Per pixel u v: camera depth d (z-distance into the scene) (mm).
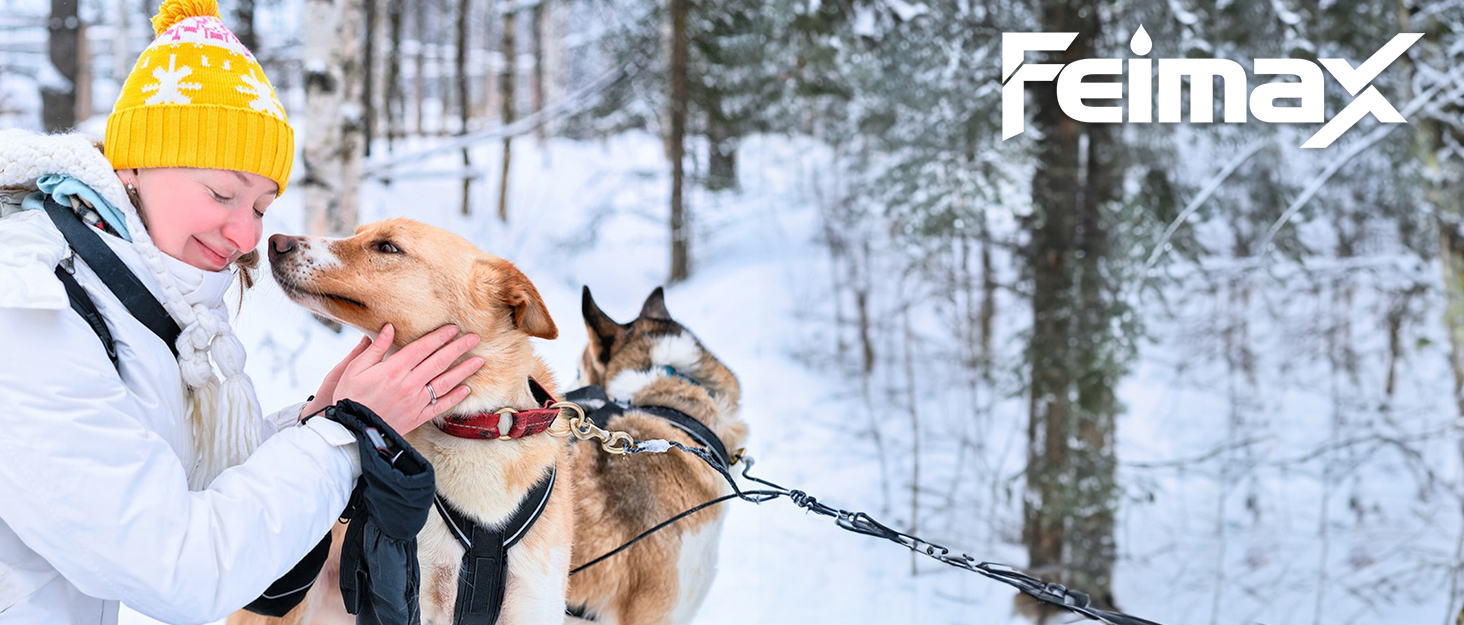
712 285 12578
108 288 1439
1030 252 5996
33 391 1274
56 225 1431
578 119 14688
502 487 1955
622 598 2801
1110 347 5656
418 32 25031
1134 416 6793
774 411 7469
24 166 1449
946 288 6387
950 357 6738
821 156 8070
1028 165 5863
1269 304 6336
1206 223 5977
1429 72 5676
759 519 6164
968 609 5203
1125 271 5695
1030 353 5832
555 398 2150
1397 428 5996
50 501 1267
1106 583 5559
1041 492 5695
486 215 16953
